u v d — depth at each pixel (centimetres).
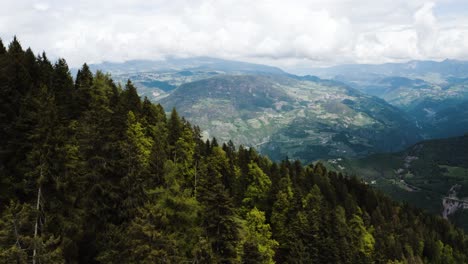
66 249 3181
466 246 15562
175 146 7238
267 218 8112
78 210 3528
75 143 4459
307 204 8656
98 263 3519
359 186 14475
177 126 8075
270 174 10138
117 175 3881
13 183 3469
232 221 4019
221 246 3959
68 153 3747
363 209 12525
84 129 4294
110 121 4372
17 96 4612
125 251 3234
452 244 15288
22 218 2775
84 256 3503
